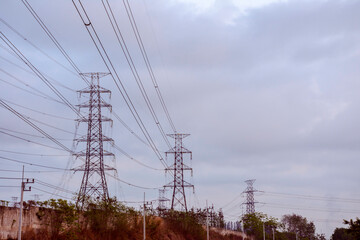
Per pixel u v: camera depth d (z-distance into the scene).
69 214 44.84
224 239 98.75
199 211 88.62
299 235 177.50
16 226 39.34
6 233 38.06
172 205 85.31
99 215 52.72
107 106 66.69
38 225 42.19
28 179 36.16
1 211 37.91
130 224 60.34
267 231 123.56
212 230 97.88
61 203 44.56
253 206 126.25
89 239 49.06
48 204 43.50
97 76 66.62
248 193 127.69
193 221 81.50
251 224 119.06
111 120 66.50
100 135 65.75
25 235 39.72
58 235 43.75
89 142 65.31
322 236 186.38
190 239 77.81
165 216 77.62
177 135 88.06
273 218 122.00
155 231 67.38
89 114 66.00
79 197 51.78
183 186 86.31
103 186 63.97
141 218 65.75
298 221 183.75
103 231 52.38
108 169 65.38
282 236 126.06
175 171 86.69
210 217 100.00
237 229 124.69
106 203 55.00
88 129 65.62
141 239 60.12
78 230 47.09
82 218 50.81
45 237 41.75
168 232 72.12
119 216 56.72
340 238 168.25
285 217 186.00
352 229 54.97
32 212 41.59
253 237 117.31
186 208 85.19
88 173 64.25
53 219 43.53
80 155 64.75
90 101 66.38
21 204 35.66
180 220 78.44
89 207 52.75
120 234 55.84
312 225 183.50
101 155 65.19
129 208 60.22
